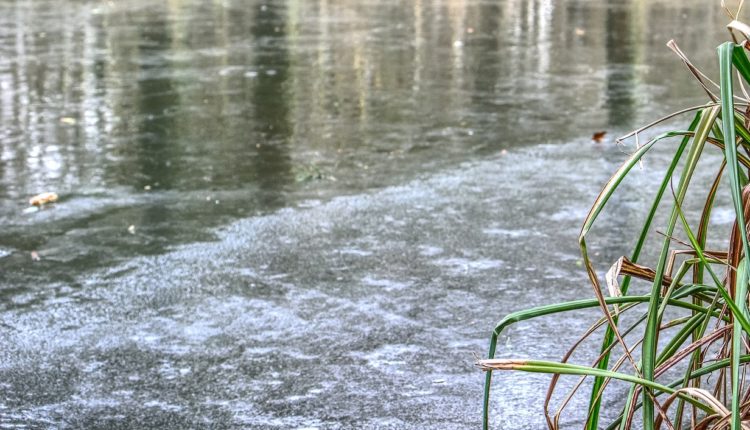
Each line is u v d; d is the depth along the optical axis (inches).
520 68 534.3
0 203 304.3
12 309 221.6
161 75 516.7
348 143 376.5
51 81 504.7
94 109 440.5
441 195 307.3
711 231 272.8
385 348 200.4
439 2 858.8
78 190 317.4
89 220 286.4
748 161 109.2
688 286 109.1
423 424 169.9
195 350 200.5
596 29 682.2
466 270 243.4
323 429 168.7
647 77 503.5
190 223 282.2
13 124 414.0
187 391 183.2
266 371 191.0
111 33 663.8
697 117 108.7
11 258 255.3
